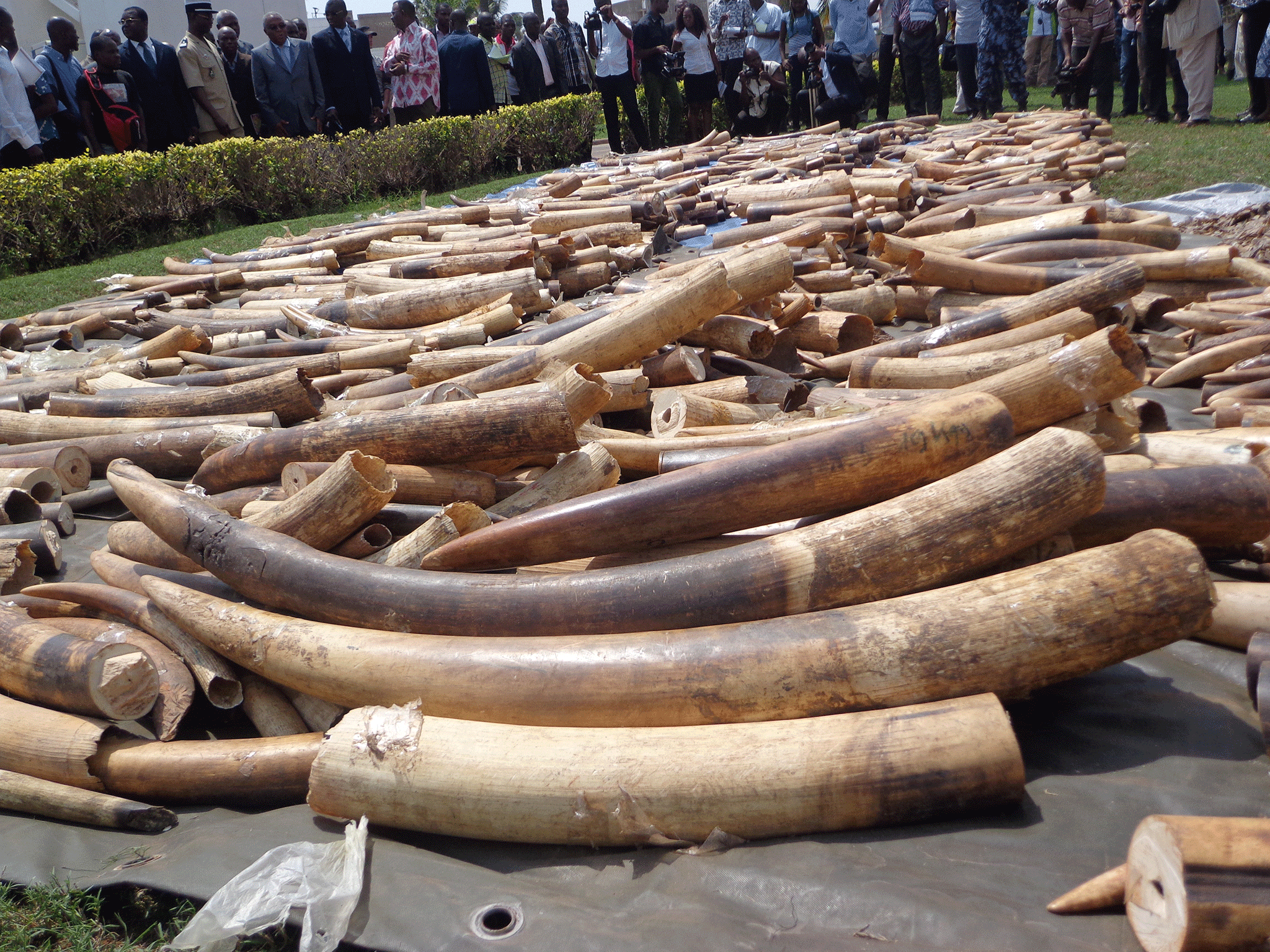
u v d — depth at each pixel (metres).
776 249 5.27
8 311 9.62
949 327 5.30
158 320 7.77
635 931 2.12
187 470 4.85
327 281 9.09
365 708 2.64
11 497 4.41
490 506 4.03
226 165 14.05
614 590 2.92
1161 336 5.37
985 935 2.02
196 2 14.73
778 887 2.21
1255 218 8.05
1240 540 3.20
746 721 2.60
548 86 19.78
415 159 16.28
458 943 2.14
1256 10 13.45
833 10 16.77
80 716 3.01
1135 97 17.17
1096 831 2.32
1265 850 1.84
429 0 33.88
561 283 8.11
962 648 2.54
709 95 17.86
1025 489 2.82
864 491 3.17
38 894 2.47
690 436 4.31
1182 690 2.87
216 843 2.54
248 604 3.39
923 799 2.33
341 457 3.56
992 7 15.86
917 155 13.21
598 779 2.40
